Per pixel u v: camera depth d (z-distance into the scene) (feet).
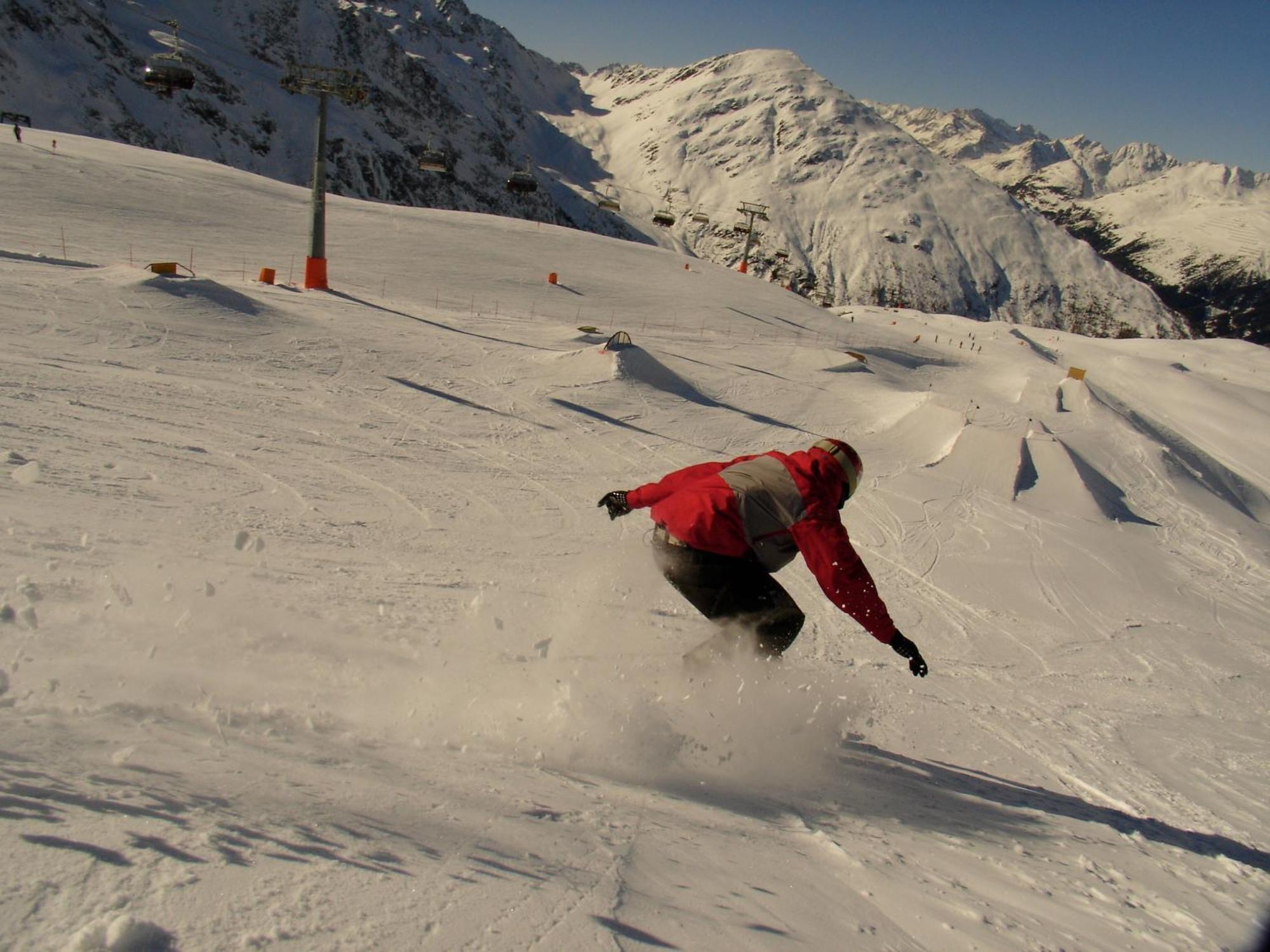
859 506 43.50
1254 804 14.70
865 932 5.49
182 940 3.24
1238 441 117.19
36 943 2.97
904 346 125.80
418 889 4.26
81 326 45.39
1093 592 35.88
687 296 126.11
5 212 86.69
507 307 95.76
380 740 7.43
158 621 10.10
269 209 121.08
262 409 38.58
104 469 23.67
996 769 13.65
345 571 18.17
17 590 10.21
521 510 31.40
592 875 5.08
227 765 5.53
